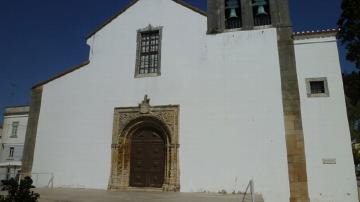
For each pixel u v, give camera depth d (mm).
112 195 12672
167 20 17000
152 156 15859
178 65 16172
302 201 13078
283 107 14281
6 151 38562
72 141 16672
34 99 17859
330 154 13297
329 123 13633
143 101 16156
